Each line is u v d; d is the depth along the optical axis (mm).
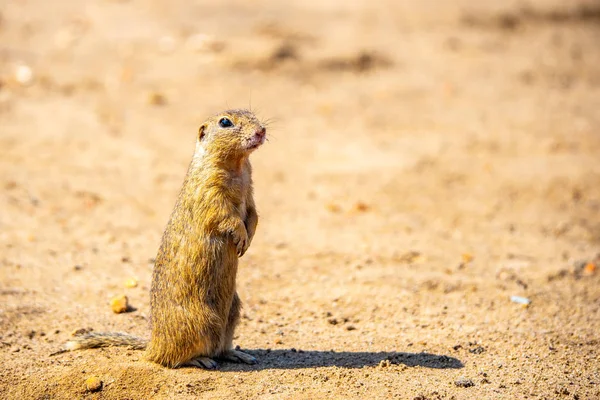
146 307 13086
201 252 10156
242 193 10367
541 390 10320
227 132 10016
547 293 13992
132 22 31344
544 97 26516
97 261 14805
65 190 18281
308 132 23078
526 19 34781
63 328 12297
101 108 23672
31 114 22828
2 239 15445
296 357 11305
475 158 21406
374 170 20547
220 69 27094
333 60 28406
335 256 15531
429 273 14656
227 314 10617
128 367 10539
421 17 34625
